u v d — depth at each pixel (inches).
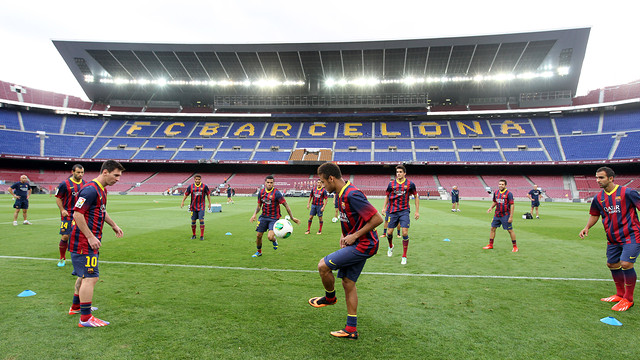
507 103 2065.7
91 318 151.3
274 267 264.7
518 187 1753.2
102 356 123.1
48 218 591.8
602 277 243.1
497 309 176.9
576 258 309.3
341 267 147.0
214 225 544.7
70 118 2110.0
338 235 452.1
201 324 152.6
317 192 474.3
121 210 803.4
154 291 200.1
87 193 153.1
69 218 259.4
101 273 241.8
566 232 495.2
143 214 706.2
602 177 190.9
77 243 152.0
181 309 171.2
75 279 223.9
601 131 1777.8
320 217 476.7
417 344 136.0
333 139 2112.5
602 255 324.2
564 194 1658.5
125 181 1941.4
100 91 2130.9
